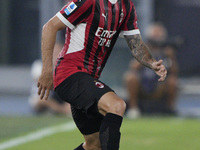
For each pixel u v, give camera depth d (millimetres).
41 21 48844
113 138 14898
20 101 46094
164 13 51375
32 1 53344
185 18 51781
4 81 52500
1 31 54000
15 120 33469
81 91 15719
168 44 35188
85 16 15977
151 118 34344
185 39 51844
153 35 35000
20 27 53844
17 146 24484
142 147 24047
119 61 45000
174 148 23828
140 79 35031
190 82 51281
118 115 15031
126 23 16922
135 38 17125
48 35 15945
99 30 16047
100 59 16594
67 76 16156
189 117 35312
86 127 16875
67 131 28812
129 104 35312
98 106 15438
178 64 52500
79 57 16250
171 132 28156
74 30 16219
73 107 16812
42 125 31312
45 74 15930
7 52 54281
